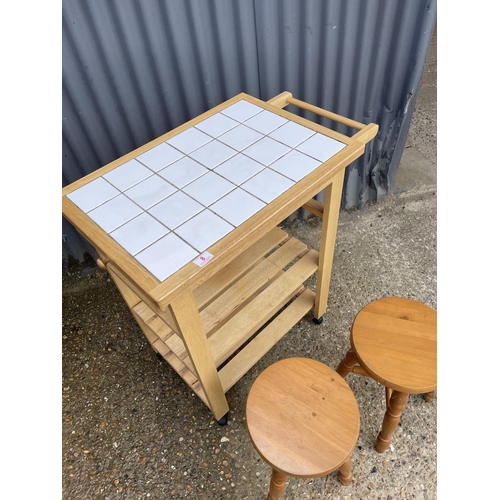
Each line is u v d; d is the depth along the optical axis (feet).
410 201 9.40
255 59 6.85
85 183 4.54
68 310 8.02
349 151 4.60
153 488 5.66
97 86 6.38
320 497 5.40
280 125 5.13
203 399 5.79
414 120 11.63
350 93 7.66
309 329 7.23
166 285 3.42
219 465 5.81
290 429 4.19
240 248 3.82
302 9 6.34
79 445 6.16
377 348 4.70
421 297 7.54
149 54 6.28
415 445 5.79
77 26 5.68
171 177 4.50
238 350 6.86
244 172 4.46
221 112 5.46
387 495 5.38
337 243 8.64
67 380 6.97
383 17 6.59
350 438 4.10
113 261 3.69
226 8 6.07
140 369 7.01
